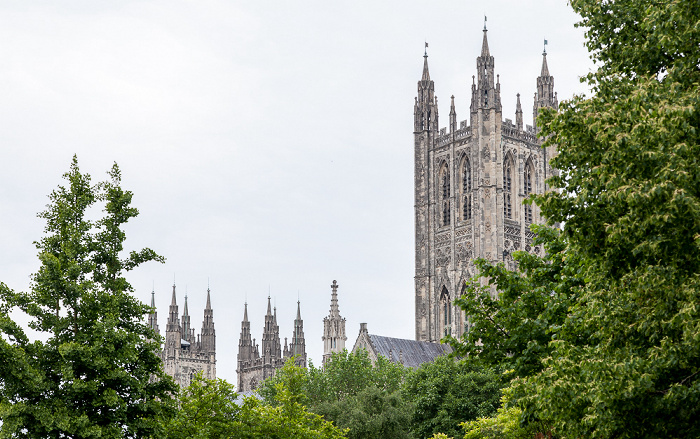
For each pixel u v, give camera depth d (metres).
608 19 45.06
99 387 58.97
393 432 125.56
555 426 46.62
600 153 38.16
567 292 50.97
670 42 37.97
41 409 55.19
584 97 44.00
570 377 39.50
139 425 59.50
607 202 36.97
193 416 77.94
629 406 37.31
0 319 57.28
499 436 87.50
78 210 62.53
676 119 34.88
